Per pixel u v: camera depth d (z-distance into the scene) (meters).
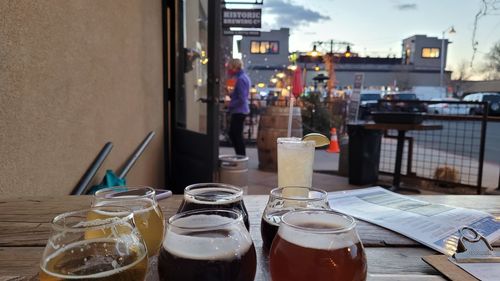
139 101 2.88
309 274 0.47
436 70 24.73
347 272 0.47
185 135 3.52
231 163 3.18
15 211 0.97
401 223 0.90
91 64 1.96
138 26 2.83
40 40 1.44
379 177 4.85
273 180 4.60
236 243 0.49
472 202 1.12
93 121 1.99
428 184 4.51
